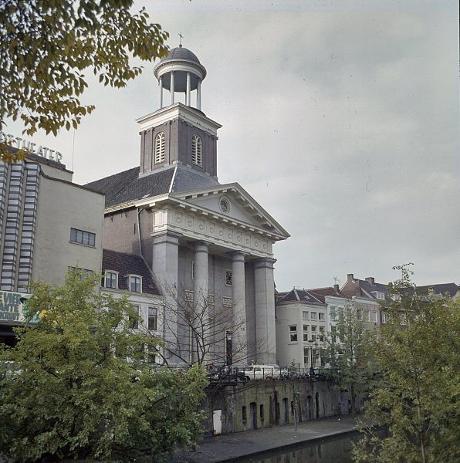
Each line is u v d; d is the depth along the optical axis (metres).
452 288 87.19
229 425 37.91
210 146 61.03
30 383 18.81
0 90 10.51
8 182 33.97
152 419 20.47
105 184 62.56
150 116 58.81
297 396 46.25
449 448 15.62
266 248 59.84
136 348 21.44
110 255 45.88
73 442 18.17
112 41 10.88
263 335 57.53
